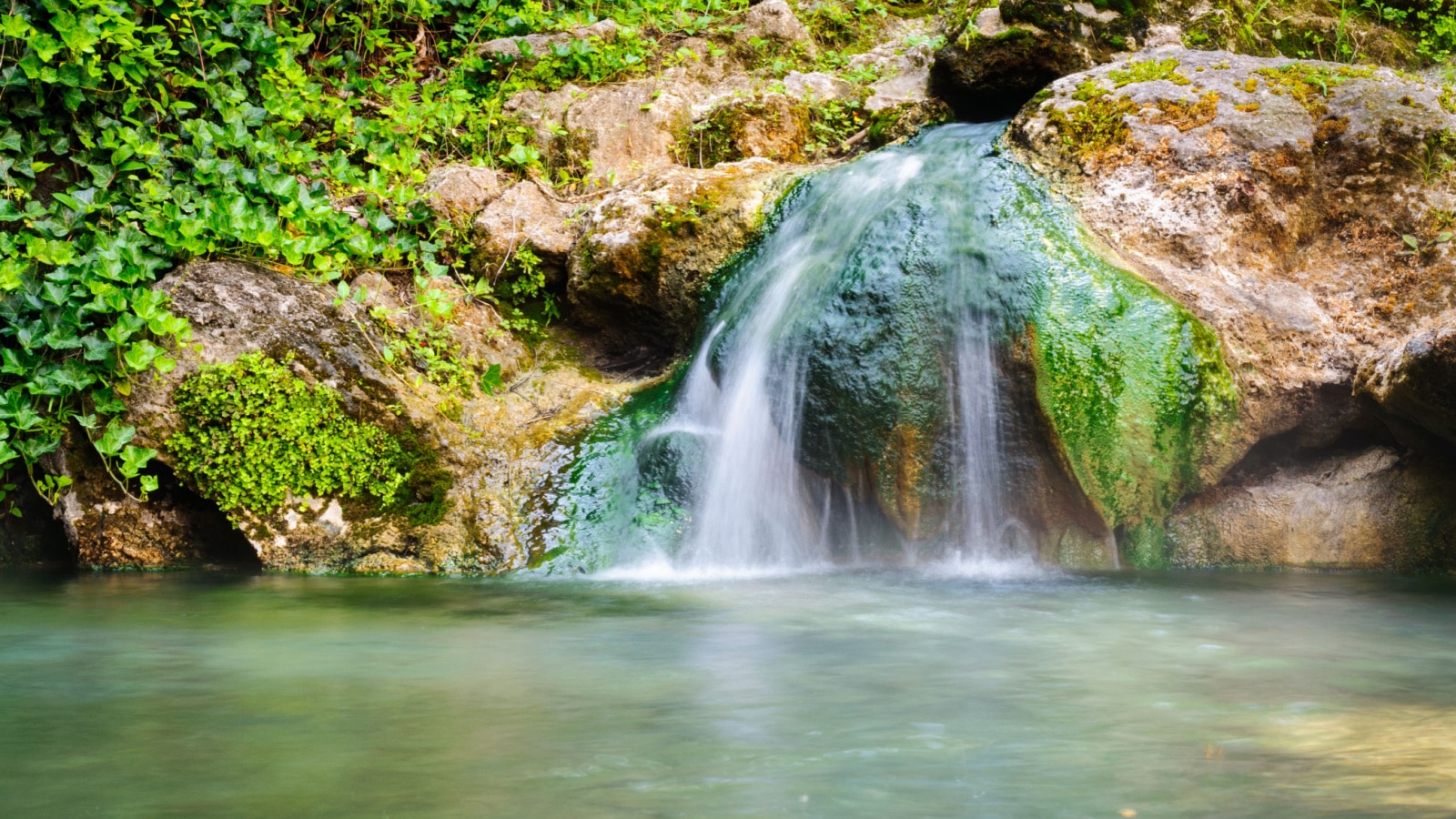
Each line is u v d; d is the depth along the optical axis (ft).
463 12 26.78
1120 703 9.10
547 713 8.88
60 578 16.81
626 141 23.52
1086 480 16.44
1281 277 18.28
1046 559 17.29
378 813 6.62
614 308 20.94
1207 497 17.88
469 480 18.03
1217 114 18.76
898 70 25.58
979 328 16.83
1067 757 7.62
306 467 17.26
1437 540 17.03
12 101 18.98
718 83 25.79
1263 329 17.60
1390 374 16.20
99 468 17.51
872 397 16.70
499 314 20.88
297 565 17.34
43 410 17.20
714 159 23.54
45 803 6.81
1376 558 17.24
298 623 12.93
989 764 7.48
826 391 16.94
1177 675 10.12
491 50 25.02
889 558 17.78
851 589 15.31
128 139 18.90
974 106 23.11
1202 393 16.48
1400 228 18.06
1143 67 19.79
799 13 27.99
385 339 18.62
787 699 9.27
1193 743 7.93
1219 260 18.11
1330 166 18.49
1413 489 17.29
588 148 23.48
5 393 16.85
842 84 25.00
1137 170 18.71
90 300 16.97
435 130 23.89
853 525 17.89
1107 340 16.38
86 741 8.13
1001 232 17.53
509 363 20.13
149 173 20.02
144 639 12.03
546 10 27.50
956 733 8.25
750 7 28.07
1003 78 22.29
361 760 7.64
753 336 18.31
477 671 10.39
